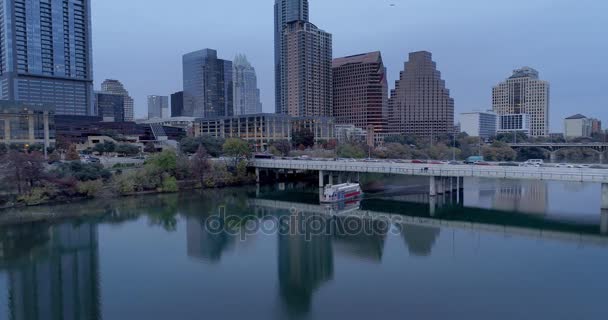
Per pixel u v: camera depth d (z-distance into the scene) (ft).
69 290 193.67
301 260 229.45
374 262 226.38
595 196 410.52
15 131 552.41
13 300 184.03
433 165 396.16
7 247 255.50
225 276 208.44
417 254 236.63
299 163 470.80
